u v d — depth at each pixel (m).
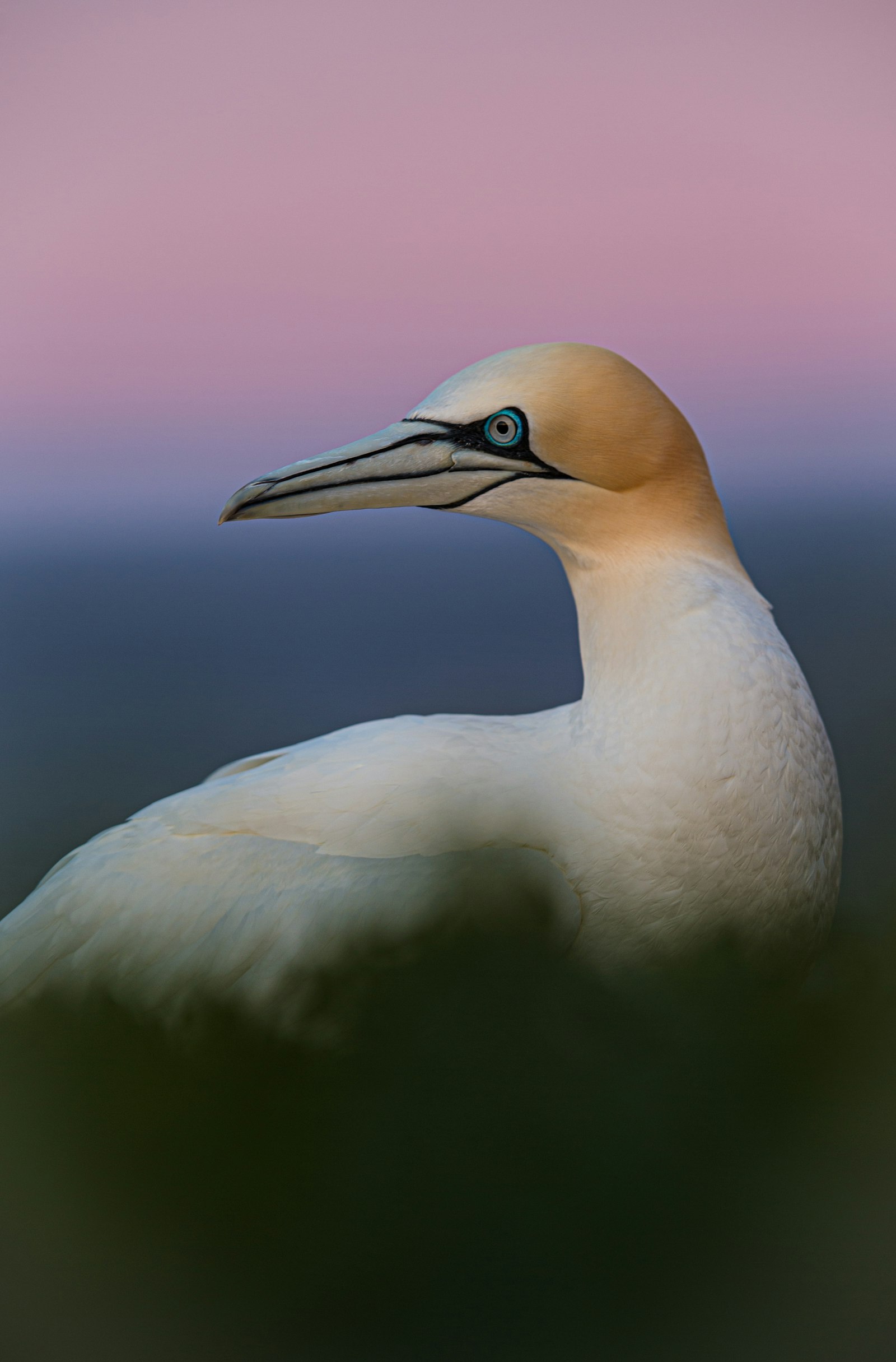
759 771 4.32
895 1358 3.91
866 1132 4.09
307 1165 4.14
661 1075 4.15
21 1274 4.16
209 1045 4.17
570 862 4.33
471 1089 4.11
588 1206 4.00
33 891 4.41
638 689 4.34
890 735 6.24
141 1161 4.16
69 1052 4.17
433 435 4.39
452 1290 4.09
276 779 4.38
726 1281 4.07
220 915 4.35
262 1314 4.16
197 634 65.25
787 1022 4.16
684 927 4.33
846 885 4.36
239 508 4.41
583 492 4.37
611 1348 4.05
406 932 4.17
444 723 4.40
